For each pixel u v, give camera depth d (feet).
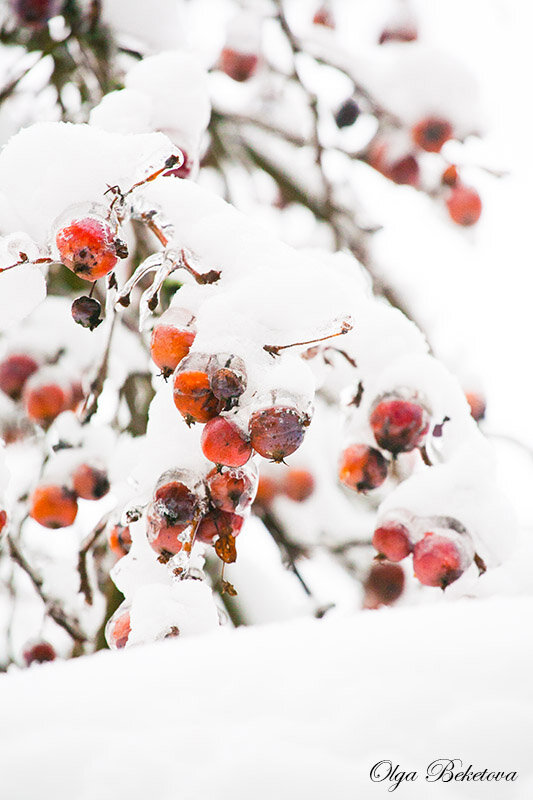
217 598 3.28
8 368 3.03
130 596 2.29
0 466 2.36
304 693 1.86
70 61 3.30
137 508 2.24
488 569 2.46
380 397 2.47
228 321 2.18
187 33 3.26
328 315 2.19
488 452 2.49
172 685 1.90
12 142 2.25
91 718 1.86
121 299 2.24
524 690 1.85
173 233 2.27
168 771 1.79
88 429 2.94
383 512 2.47
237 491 2.20
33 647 3.07
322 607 3.20
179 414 2.23
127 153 2.24
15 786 1.79
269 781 1.73
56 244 2.20
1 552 3.29
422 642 1.92
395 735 1.81
